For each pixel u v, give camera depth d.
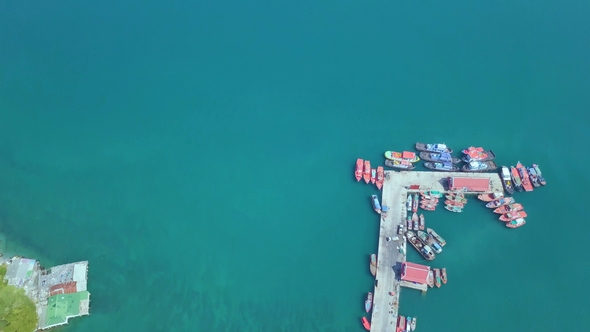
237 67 194.75
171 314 133.50
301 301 134.88
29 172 163.88
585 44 195.75
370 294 133.25
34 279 136.12
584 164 159.12
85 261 141.38
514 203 149.25
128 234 148.88
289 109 179.75
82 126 177.25
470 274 137.38
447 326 129.12
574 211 149.00
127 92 188.12
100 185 160.62
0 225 149.88
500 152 162.62
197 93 186.62
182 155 168.25
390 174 157.12
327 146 168.38
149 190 159.38
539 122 170.38
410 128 171.00
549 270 137.75
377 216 150.12
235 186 159.62
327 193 156.62
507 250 141.75
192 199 156.88
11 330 119.69
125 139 173.12
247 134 173.12
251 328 131.00
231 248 145.50
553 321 129.25
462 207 149.25
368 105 179.12
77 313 130.50
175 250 145.38
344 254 143.12
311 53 198.50
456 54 194.75
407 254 141.12
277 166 164.12
